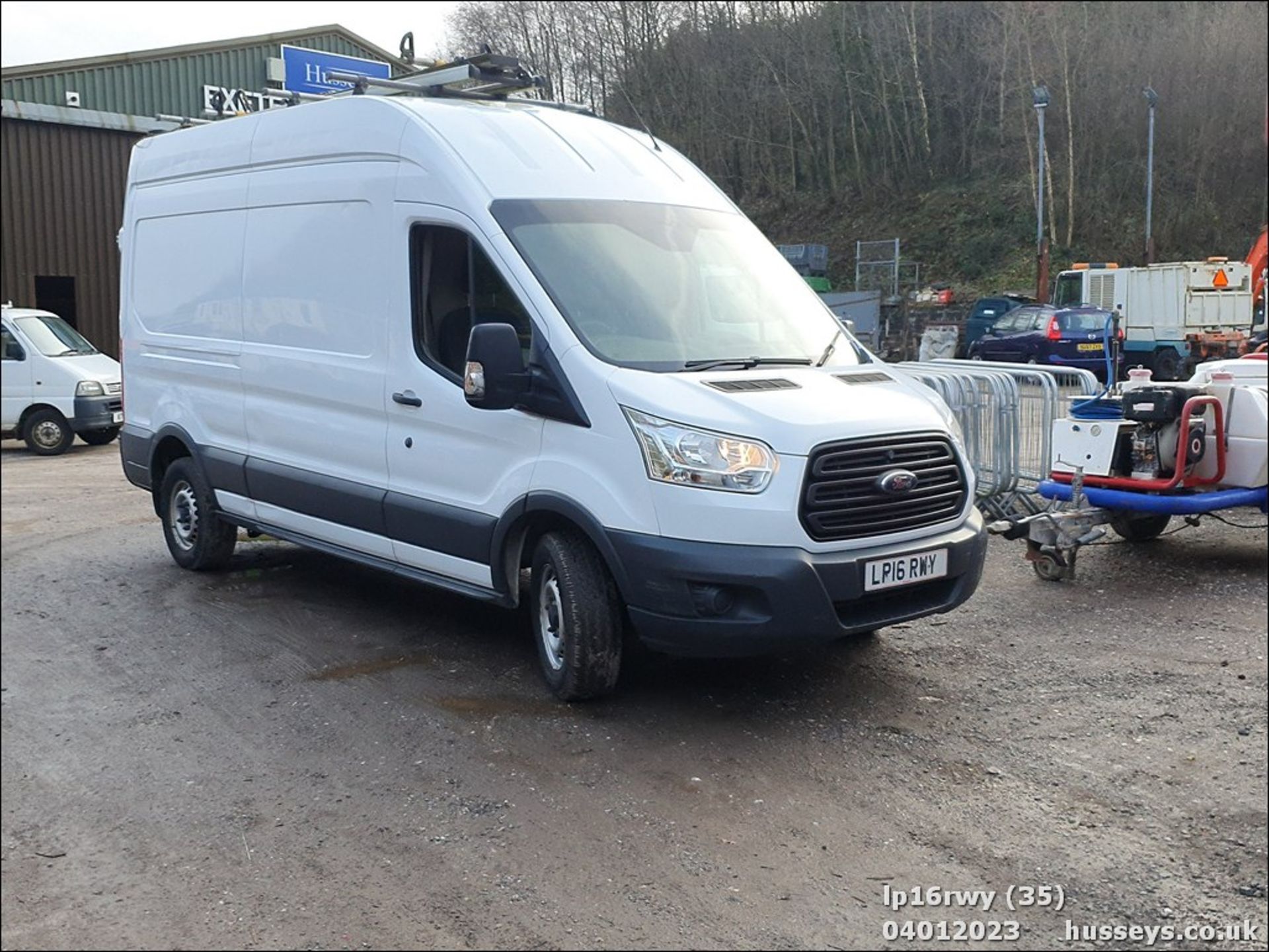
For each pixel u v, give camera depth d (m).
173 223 8.20
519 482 5.45
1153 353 28.14
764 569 4.82
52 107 23.12
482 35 40.56
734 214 6.61
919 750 4.98
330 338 6.64
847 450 5.03
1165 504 7.54
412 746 5.01
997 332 29.75
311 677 5.89
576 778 4.68
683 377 5.22
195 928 3.65
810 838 4.21
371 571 8.12
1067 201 44.44
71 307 24.05
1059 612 7.07
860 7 47.69
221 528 7.96
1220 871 4.04
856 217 48.47
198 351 7.85
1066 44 44.31
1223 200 42.00
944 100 47.62
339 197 6.55
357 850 4.13
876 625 5.10
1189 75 42.53
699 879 3.93
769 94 47.53
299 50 15.66
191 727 5.25
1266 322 21.28
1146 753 4.98
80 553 8.88
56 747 5.04
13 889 3.89
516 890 3.86
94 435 16.86
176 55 24.83
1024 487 9.72
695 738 5.09
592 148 6.38
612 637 5.29
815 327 6.19
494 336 5.24
